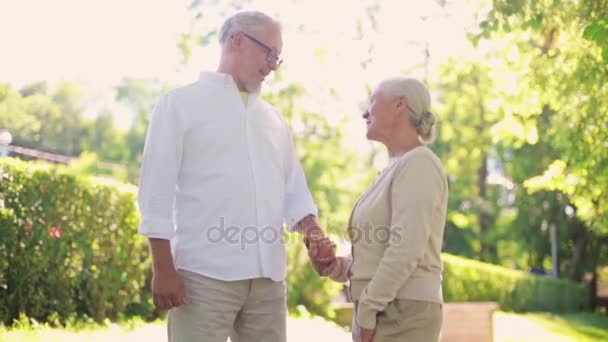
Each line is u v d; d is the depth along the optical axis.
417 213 3.84
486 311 10.66
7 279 7.94
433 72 12.03
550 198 30.48
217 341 3.97
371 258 4.02
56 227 8.43
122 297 9.42
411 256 3.82
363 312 3.91
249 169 4.08
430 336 3.97
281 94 18.98
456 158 29.44
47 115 30.44
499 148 27.17
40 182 8.28
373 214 4.00
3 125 27.17
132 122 38.41
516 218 31.95
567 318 25.27
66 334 7.31
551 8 8.71
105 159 37.00
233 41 4.16
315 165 21.25
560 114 11.18
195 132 4.01
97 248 9.05
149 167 3.94
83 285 8.98
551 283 28.02
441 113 26.67
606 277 40.16
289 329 9.36
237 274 3.99
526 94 10.94
